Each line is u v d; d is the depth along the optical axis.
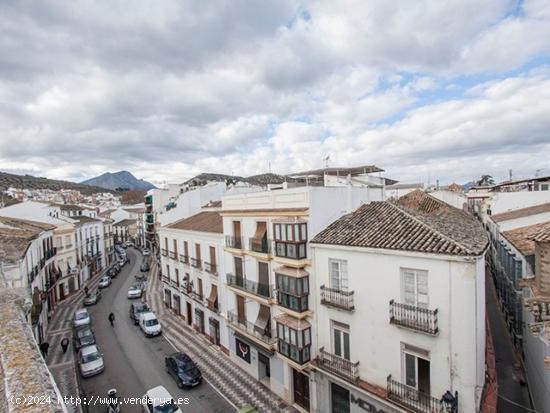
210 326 25.34
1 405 4.50
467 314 10.26
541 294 9.91
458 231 13.38
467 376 10.33
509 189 43.66
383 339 12.55
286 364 17.25
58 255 38.69
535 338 13.80
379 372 12.77
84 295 40.75
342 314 14.08
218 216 28.16
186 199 35.06
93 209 61.16
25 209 37.69
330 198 16.30
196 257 27.00
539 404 13.53
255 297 18.78
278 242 16.42
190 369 19.44
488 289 30.88
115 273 51.31
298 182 24.62
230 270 21.81
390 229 13.41
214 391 18.59
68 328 29.34
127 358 22.86
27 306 9.63
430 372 11.21
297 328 15.25
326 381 14.99
